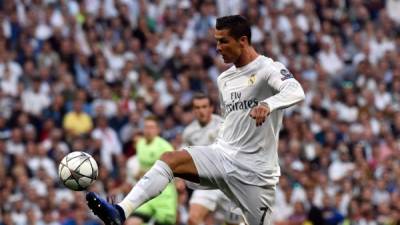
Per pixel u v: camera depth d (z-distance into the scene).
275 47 70.25
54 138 54.34
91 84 60.06
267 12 72.94
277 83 25.27
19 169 51.00
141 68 64.31
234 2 72.81
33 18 64.31
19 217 48.75
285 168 54.41
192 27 69.44
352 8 77.31
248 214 26.67
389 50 73.25
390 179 56.34
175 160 25.64
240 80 26.30
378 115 64.94
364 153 59.75
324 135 60.53
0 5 64.62
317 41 72.12
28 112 57.16
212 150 26.23
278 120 26.50
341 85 69.31
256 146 26.20
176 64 65.06
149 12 70.12
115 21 67.25
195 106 38.94
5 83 59.41
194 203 37.53
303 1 75.88
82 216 48.47
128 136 56.94
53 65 61.59
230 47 26.03
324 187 53.94
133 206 24.88
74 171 24.58
